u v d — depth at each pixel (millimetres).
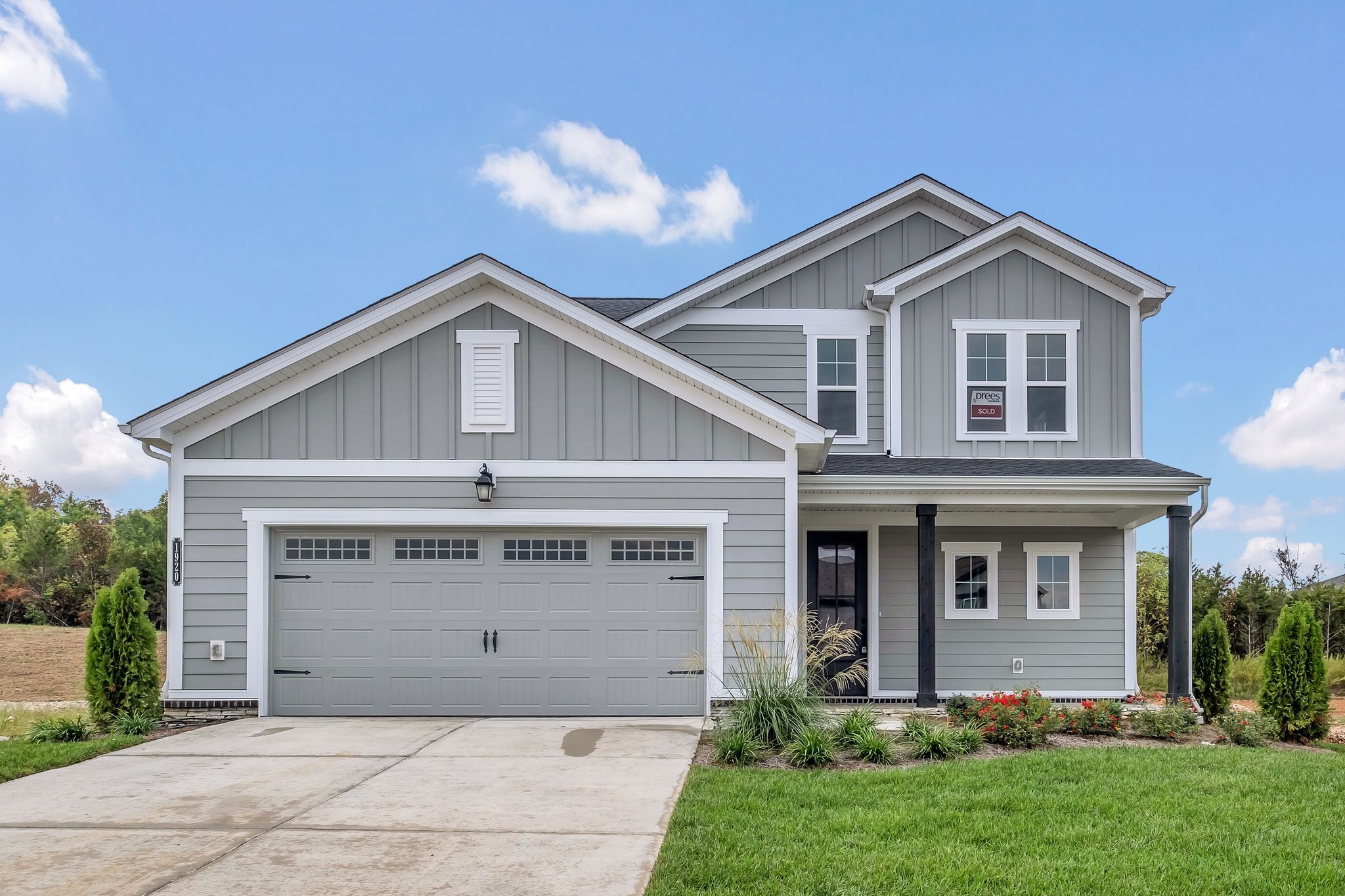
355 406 10617
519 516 10547
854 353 13398
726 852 5473
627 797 6766
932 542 11516
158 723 10055
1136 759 8094
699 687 10586
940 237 13656
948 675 13078
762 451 10586
